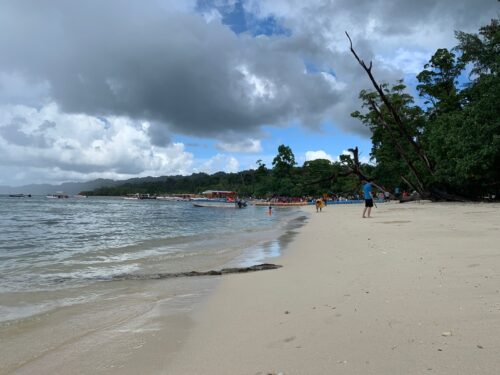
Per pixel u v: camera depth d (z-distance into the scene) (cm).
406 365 323
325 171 7075
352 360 344
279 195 11056
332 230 1728
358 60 3344
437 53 4212
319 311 502
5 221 3369
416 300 499
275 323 475
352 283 636
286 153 11694
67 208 7169
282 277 768
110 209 6981
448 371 306
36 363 407
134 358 404
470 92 3725
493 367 306
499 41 3353
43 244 1616
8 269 1011
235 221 3244
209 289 728
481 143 3019
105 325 534
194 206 8331
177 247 1438
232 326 486
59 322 554
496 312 425
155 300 665
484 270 630
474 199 3666
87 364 397
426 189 3988
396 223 1723
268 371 339
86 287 786
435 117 4294
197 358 389
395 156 4869
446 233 1184
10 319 572
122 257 1204
